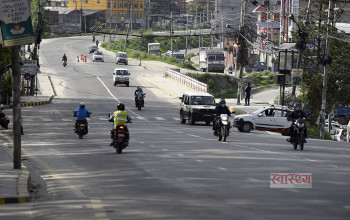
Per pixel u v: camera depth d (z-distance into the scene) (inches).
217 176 1208.2
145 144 2059.5
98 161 1531.7
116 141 1732.3
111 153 1739.7
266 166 1398.9
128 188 1062.4
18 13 1201.4
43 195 1033.5
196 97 3319.4
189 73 7313.0
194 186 1068.5
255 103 5000.0
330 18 3501.5
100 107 4323.3
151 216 791.1
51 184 1157.1
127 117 1770.4
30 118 3368.6
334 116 5585.6
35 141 2148.1
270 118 2940.5
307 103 4003.4
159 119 3622.0
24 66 4352.9
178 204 880.3
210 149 1868.8
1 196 950.4
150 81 6702.8
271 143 2233.0
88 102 4704.7
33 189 1105.4
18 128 1262.3
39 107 4168.3
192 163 1457.9
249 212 807.1
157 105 4702.3
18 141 1263.5
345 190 1017.5
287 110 2957.7
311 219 755.4
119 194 997.8
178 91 5743.1
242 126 2950.3
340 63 4057.6
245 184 1090.1
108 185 1109.1
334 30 4141.2
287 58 3816.4
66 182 1170.0
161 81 6673.2
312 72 4060.0
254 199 920.9
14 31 1202.0
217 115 2268.7
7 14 1198.3
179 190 1023.0
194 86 5841.5
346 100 4079.7
